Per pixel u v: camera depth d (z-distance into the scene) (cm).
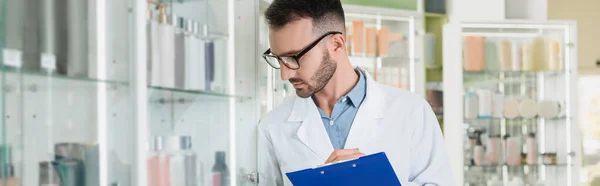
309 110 217
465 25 517
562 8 630
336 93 213
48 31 146
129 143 162
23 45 139
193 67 208
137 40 163
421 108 217
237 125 244
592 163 631
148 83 174
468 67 534
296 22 188
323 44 192
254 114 258
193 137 207
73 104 153
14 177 137
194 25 209
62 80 150
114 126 161
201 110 214
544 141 535
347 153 187
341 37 198
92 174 158
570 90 517
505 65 534
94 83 158
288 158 218
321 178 177
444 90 526
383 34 512
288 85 339
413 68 514
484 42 536
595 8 624
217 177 225
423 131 215
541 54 529
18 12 138
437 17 593
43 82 145
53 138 148
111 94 161
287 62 189
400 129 213
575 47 514
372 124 212
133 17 163
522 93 539
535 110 529
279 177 228
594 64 626
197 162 211
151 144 176
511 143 536
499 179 538
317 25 191
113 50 162
